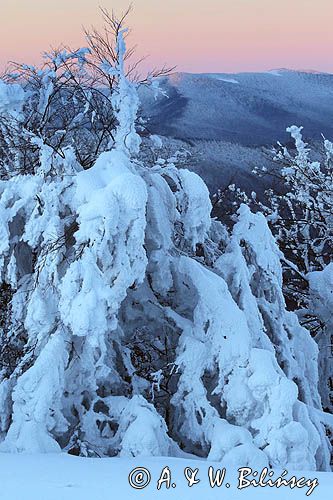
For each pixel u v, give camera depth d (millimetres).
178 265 13695
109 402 12711
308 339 16453
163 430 12023
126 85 14625
